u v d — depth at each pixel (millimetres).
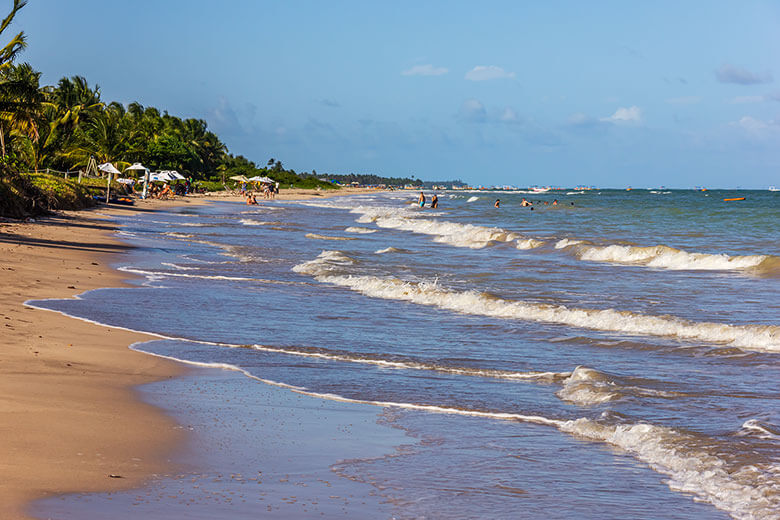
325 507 5426
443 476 6352
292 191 157375
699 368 11523
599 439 7691
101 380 9102
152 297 16859
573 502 5832
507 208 88250
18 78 65500
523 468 6664
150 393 8711
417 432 7797
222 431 7332
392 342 13281
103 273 20328
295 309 16625
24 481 5375
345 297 18891
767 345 13273
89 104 88438
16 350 10266
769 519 5480
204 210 67062
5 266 19156
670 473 6582
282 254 29531
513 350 12844
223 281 20781
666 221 60438
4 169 37562
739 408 8977
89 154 80875
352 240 38812
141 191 88500
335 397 9242
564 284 22453
